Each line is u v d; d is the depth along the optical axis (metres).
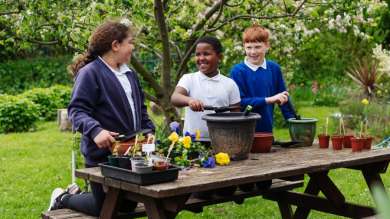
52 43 5.23
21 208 5.30
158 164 2.51
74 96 3.06
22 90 16.67
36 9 4.86
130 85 3.26
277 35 7.13
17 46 5.38
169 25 5.74
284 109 3.89
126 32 3.21
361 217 3.63
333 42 14.78
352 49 14.55
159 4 4.97
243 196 3.50
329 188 3.75
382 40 12.53
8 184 6.32
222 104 3.79
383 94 9.66
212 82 3.81
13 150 8.66
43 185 6.24
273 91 3.99
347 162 3.12
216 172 2.77
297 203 3.96
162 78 5.55
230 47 7.43
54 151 8.51
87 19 4.62
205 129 3.81
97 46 3.18
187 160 2.91
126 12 4.72
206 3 6.40
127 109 3.18
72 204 3.22
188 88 3.81
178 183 2.50
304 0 5.25
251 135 3.13
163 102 5.55
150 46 5.84
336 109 12.80
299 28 6.87
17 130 11.02
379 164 3.60
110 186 2.74
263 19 5.84
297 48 8.19
